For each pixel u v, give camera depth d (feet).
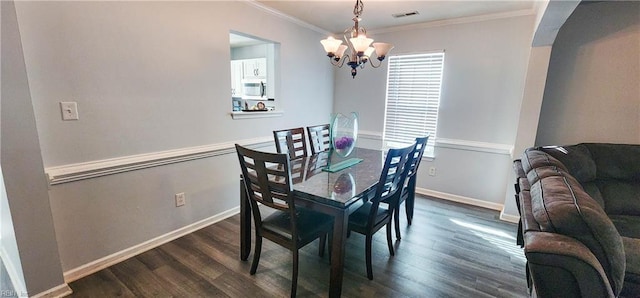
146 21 7.29
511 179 10.05
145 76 7.43
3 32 4.96
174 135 8.30
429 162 12.85
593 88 9.04
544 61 8.93
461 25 11.35
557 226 4.02
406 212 9.84
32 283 5.77
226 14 9.21
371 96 14.14
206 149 9.10
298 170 7.78
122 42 6.89
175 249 8.00
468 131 11.84
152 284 6.53
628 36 8.45
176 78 8.13
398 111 13.48
